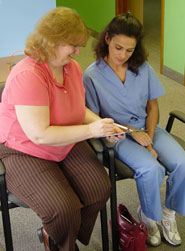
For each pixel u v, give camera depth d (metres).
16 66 1.57
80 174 1.71
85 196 1.69
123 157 1.87
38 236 1.97
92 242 2.02
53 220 1.58
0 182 1.62
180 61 3.74
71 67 1.71
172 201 1.95
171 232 2.00
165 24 3.81
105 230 1.86
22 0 2.82
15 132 1.65
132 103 1.99
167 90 3.69
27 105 1.51
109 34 1.87
